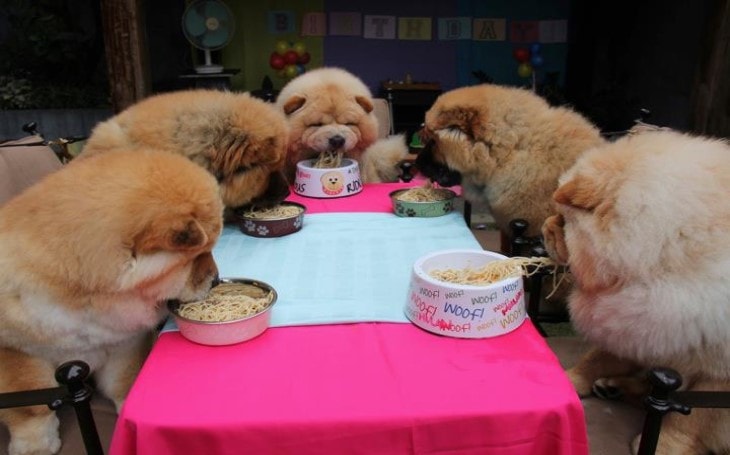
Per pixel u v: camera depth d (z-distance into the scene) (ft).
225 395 2.83
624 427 3.82
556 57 13.42
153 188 3.39
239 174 5.16
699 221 3.23
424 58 13.32
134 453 2.68
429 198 5.57
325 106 6.81
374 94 13.41
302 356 3.16
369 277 4.11
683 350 3.39
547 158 5.53
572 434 2.76
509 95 5.85
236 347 3.24
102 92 13.39
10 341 3.57
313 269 4.27
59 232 3.32
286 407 2.73
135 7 9.61
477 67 13.41
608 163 3.55
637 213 3.30
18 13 13.75
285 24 13.00
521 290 3.44
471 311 3.25
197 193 3.49
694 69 9.41
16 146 5.49
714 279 3.21
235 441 2.61
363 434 2.65
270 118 5.33
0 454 3.75
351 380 2.94
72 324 3.47
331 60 13.24
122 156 3.74
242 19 12.88
